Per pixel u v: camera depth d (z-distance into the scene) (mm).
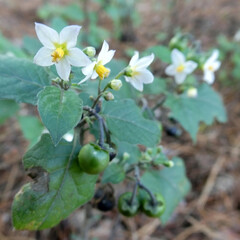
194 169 156
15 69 61
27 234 123
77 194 57
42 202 55
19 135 159
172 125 119
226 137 174
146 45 239
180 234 132
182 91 97
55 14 222
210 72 95
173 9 275
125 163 74
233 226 136
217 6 299
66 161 57
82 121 58
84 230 102
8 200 133
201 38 247
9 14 258
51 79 60
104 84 77
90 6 292
